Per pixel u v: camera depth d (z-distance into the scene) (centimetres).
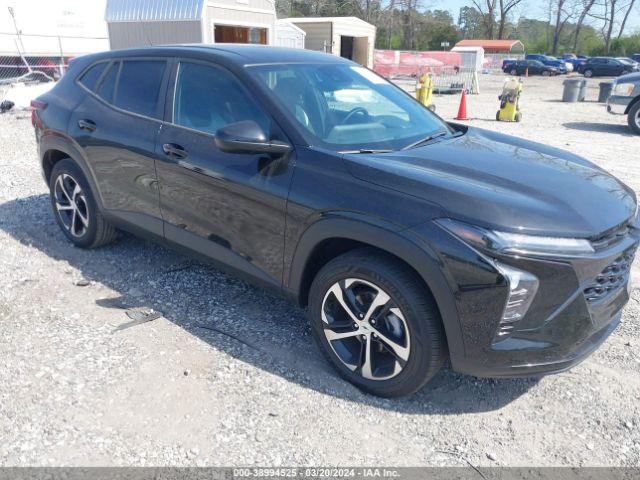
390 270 278
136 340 347
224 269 364
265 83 344
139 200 405
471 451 270
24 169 758
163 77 393
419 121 389
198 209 362
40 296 399
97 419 278
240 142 301
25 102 1331
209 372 318
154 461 254
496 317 256
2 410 281
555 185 293
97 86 443
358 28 2555
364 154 312
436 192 269
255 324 372
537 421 291
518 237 252
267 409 291
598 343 291
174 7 1538
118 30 1662
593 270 265
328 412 291
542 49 8306
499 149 351
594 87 3050
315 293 312
